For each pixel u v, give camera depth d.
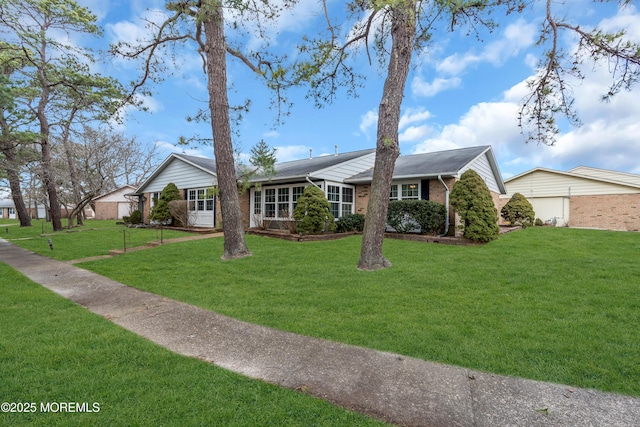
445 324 3.82
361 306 4.53
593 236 11.81
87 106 15.97
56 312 4.50
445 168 12.38
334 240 11.72
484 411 2.27
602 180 18.02
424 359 3.02
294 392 2.48
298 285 5.77
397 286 5.55
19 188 23.11
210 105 8.62
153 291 5.57
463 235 10.89
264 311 4.44
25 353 3.10
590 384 2.58
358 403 2.35
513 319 3.95
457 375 2.74
